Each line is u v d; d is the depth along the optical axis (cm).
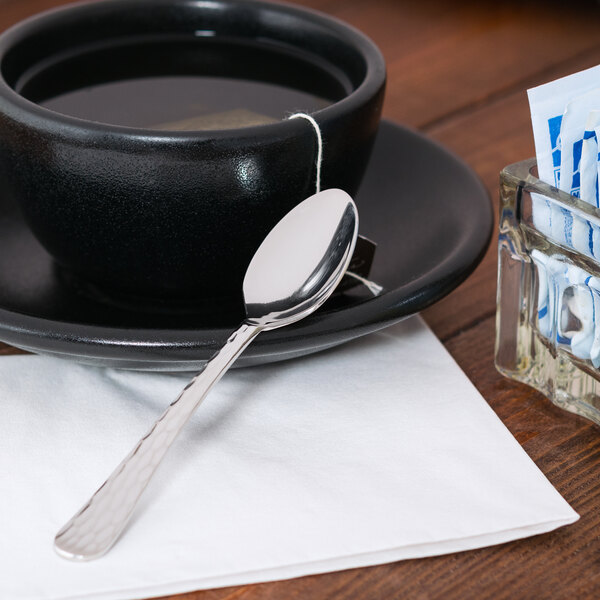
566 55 76
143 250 55
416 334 57
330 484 51
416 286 54
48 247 57
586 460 53
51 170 54
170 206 54
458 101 72
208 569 49
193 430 53
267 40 62
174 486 51
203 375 52
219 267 56
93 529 49
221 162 54
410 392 54
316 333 53
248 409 54
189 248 55
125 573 49
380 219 61
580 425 54
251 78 60
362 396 54
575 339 54
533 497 51
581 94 53
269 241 55
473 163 67
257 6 62
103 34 61
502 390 56
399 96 72
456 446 53
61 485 51
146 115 58
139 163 54
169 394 54
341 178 56
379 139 64
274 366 55
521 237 54
